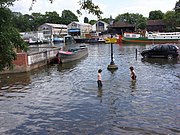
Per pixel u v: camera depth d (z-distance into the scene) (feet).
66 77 84.43
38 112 48.65
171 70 90.22
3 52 23.17
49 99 57.36
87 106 50.98
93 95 59.16
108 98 56.08
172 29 332.60
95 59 137.28
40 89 67.82
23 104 54.24
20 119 45.24
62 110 49.21
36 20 456.04
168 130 38.09
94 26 441.27
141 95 57.47
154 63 110.01
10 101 56.95
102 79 77.30
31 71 99.96
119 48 214.28
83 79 79.25
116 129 39.14
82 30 428.56
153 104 50.49
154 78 76.48
